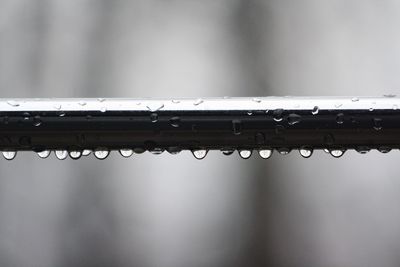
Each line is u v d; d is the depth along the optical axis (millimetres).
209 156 1170
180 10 1293
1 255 1113
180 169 1168
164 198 1156
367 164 1141
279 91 1209
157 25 1281
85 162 1170
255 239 1118
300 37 1236
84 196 1158
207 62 1253
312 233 1119
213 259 1119
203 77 1245
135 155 1175
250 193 1147
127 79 1247
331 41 1224
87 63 1249
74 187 1161
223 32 1269
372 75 1196
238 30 1262
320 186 1139
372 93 1188
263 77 1229
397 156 1146
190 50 1263
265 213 1133
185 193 1157
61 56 1244
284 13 1251
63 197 1155
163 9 1290
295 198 1132
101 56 1256
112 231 1141
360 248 1107
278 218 1124
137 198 1159
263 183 1146
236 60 1245
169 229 1146
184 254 1122
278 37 1243
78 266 1127
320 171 1145
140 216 1146
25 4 1263
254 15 1263
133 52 1265
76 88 1229
